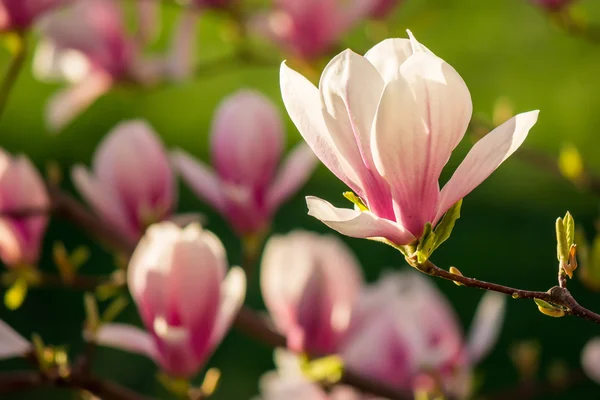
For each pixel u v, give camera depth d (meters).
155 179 1.47
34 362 1.25
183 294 1.25
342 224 1.01
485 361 2.73
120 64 1.82
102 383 1.27
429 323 1.51
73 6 1.78
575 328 2.73
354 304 1.45
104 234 1.49
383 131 1.00
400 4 1.91
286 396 1.52
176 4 1.81
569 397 2.49
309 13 1.72
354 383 1.40
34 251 1.47
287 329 1.46
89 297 1.27
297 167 1.53
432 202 1.03
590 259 1.28
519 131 1.01
